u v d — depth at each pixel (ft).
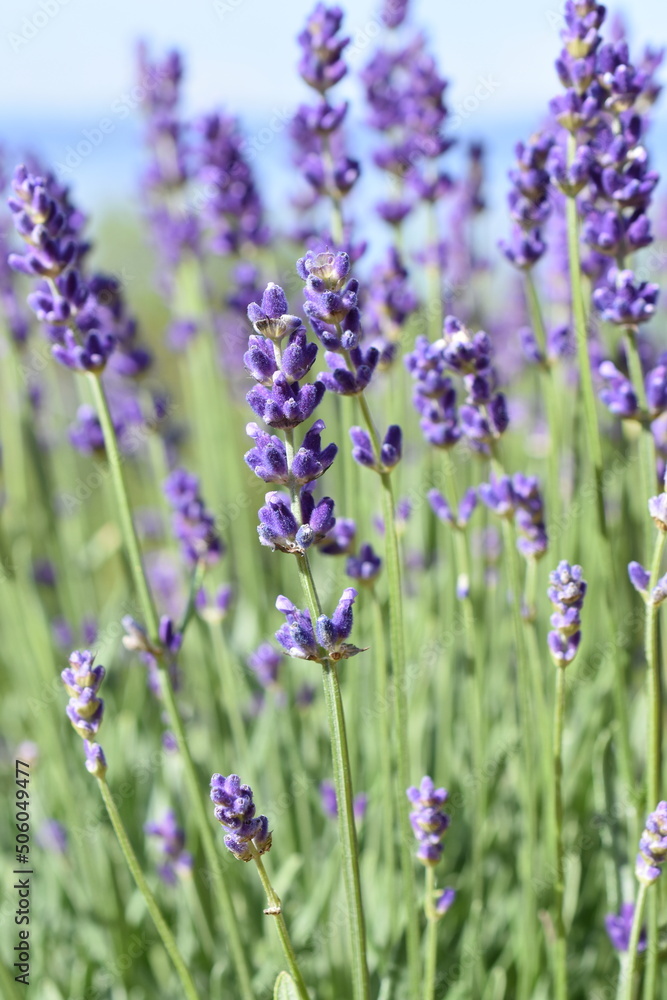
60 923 1.90
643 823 1.63
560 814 1.57
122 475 1.59
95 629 2.04
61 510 2.45
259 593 2.08
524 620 1.66
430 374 1.61
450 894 1.51
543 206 1.70
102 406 1.59
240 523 2.25
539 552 1.63
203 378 2.35
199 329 2.31
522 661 1.61
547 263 2.20
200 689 2.09
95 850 1.90
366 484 1.92
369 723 1.97
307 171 1.82
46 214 1.59
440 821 1.48
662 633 1.75
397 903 1.72
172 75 2.41
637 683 1.99
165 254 2.55
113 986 1.83
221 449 2.37
